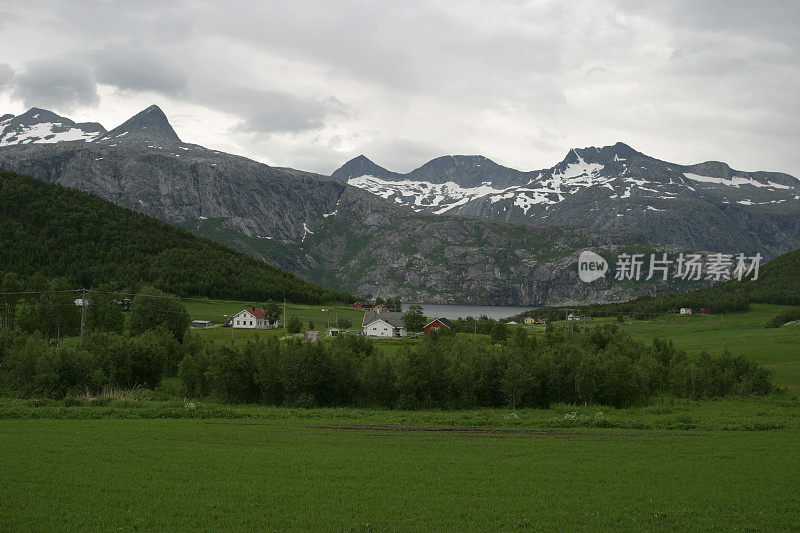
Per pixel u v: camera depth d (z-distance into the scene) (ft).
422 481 111.14
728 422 180.65
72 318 395.34
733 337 482.28
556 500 100.83
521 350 254.06
